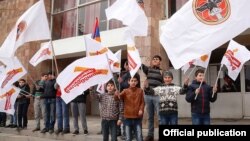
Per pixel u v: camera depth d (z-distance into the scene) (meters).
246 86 10.69
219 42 4.84
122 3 6.61
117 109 6.16
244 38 9.56
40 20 7.34
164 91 5.96
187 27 5.09
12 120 9.60
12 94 7.71
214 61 11.36
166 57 9.71
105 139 6.15
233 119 10.40
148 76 6.53
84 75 5.71
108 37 10.83
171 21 5.23
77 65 5.71
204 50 4.91
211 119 10.55
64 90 5.60
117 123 6.19
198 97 5.58
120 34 10.55
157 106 6.42
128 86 6.79
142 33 6.42
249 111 10.51
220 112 10.95
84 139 7.32
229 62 5.88
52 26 13.41
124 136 6.73
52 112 8.20
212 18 4.95
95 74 5.75
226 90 11.02
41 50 8.22
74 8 12.87
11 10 13.96
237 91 10.83
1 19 14.41
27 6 13.17
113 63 6.51
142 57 9.04
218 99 11.05
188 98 5.62
